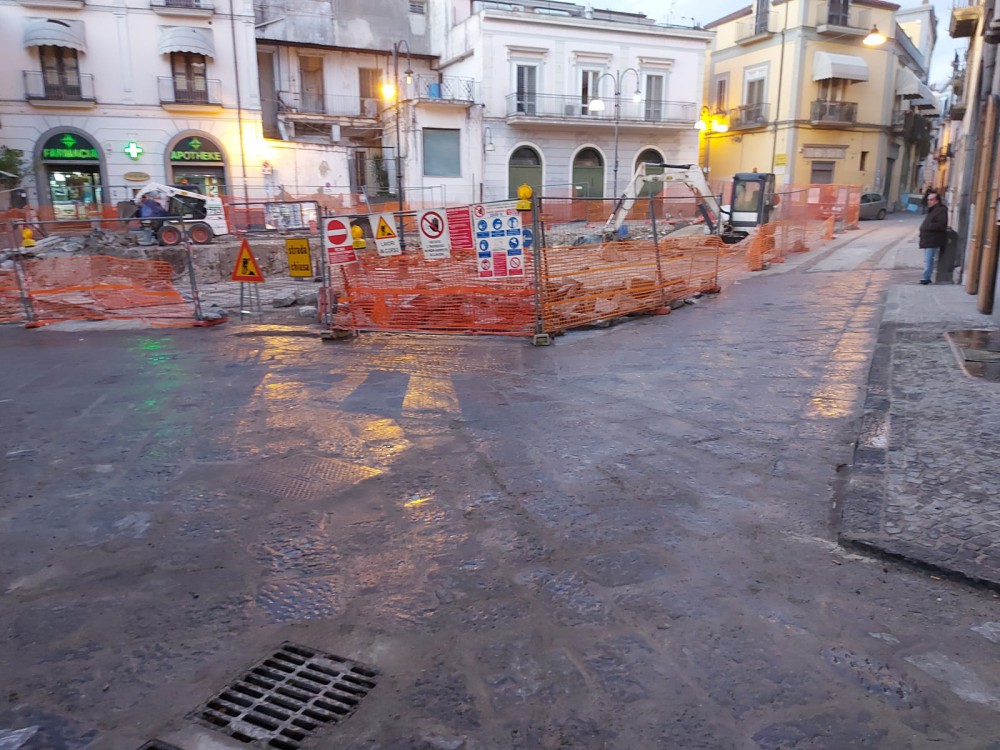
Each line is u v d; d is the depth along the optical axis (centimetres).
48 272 1204
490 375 720
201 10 2920
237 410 623
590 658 270
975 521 347
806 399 589
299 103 3612
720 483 429
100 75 2847
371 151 3753
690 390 634
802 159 3831
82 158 2881
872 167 4044
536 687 255
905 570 321
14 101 2769
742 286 1352
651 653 271
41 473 483
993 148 959
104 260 1212
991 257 848
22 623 304
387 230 938
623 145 3741
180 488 450
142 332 1062
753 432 516
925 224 1166
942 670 256
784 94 3759
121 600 321
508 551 355
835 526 368
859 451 438
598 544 358
